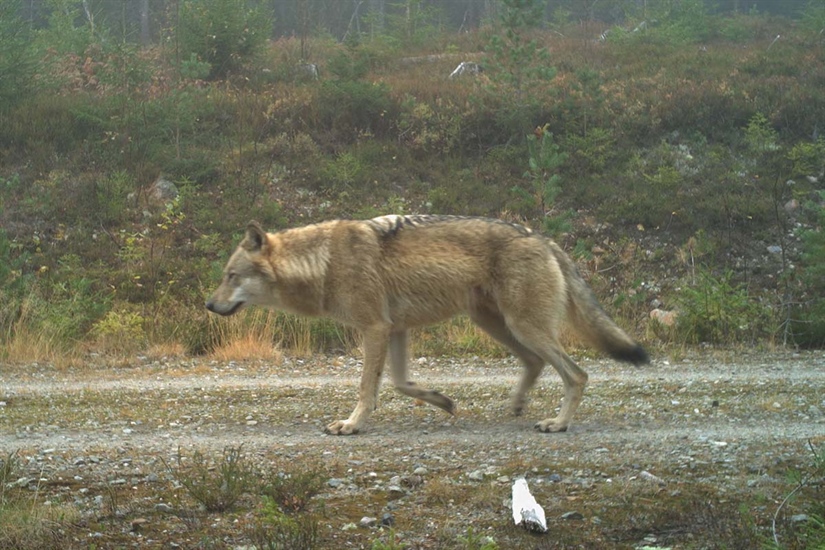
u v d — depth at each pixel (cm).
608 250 1678
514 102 2062
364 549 452
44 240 1577
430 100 2119
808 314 1245
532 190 1856
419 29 3312
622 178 1906
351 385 919
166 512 506
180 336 1177
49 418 752
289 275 709
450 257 693
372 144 1977
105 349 1144
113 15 3738
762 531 462
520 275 688
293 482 534
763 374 976
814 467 559
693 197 1825
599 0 4106
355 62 2361
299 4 3622
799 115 2106
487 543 440
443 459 611
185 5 2434
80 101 1997
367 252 695
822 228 1406
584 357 1098
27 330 1138
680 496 524
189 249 1572
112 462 607
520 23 2161
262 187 1780
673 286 1546
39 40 2484
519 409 754
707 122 2095
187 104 1925
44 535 464
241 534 472
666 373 990
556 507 510
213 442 666
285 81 2358
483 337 1179
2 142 1844
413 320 710
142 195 1717
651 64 2514
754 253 1666
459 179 1898
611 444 648
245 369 1041
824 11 3166
